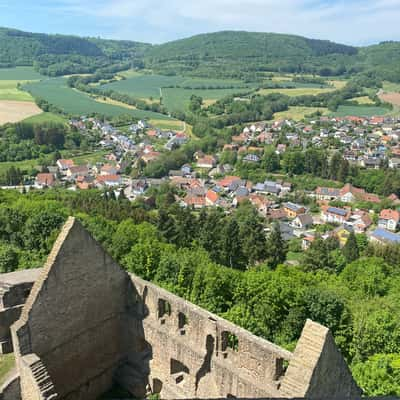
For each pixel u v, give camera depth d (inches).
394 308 2154.3
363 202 6456.7
